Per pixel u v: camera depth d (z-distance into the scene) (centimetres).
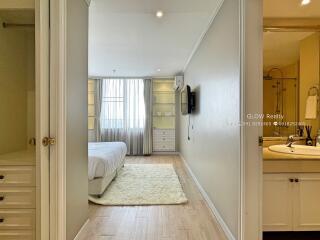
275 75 252
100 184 320
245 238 181
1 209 169
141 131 691
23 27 199
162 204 303
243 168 181
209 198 296
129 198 321
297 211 203
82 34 221
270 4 211
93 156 323
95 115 679
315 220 203
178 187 371
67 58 181
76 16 203
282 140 252
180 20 291
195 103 412
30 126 204
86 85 234
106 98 688
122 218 262
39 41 159
